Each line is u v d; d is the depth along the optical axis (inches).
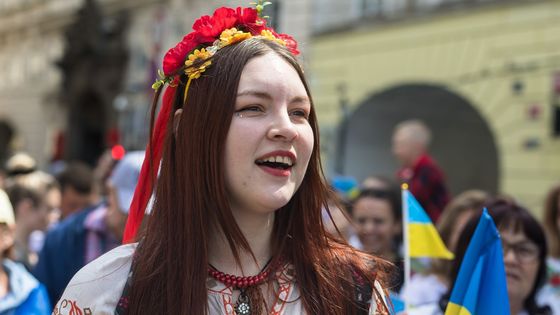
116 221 118.6
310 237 54.7
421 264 96.2
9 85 816.3
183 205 50.8
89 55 655.8
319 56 425.4
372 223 129.3
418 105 414.9
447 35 362.0
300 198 54.8
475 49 349.4
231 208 51.4
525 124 326.3
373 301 53.7
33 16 789.2
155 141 56.0
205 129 49.1
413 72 377.4
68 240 124.7
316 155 55.3
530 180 322.3
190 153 49.9
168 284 49.2
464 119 426.6
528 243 82.9
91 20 657.0
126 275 50.2
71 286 49.8
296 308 51.7
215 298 49.9
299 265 53.4
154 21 463.5
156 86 54.7
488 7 342.3
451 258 79.9
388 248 130.7
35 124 761.6
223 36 51.5
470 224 80.7
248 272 51.9
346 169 413.7
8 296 94.4
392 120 425.4
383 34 392.8
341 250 56.1
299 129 50.3
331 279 53.1
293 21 432.1
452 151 454.3
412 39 378.3
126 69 631.8
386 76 390.6
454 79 358.0
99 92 648.4
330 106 419.5
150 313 48.6
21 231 137.5
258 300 50.9
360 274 54.7
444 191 162.2
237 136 48.4
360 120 414.6
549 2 318.7
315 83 426.3
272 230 54.3
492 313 63.6
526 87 327.0
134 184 119.5
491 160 437.4
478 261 65.1
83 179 164.7
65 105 703.1
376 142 424.2
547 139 317.4
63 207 166.2
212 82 49.4
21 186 140.3
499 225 82.9
